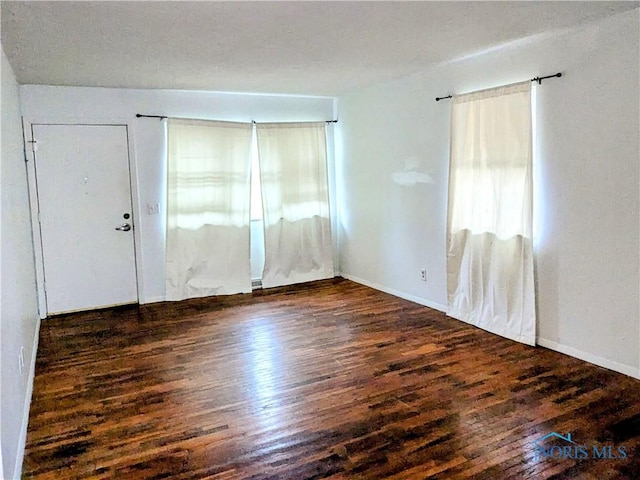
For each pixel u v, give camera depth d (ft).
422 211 16.05
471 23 10.14
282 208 19.51
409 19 9.70
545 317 12.14
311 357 12.03
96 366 11.75
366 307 16.29
